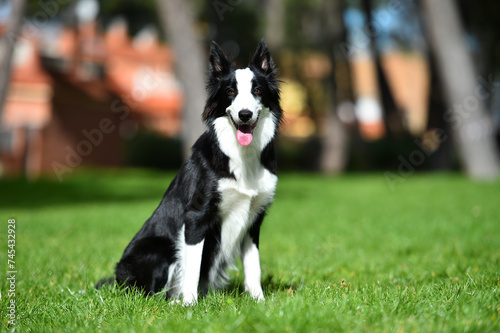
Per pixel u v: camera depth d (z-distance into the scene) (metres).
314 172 26.12
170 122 27.56
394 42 24.97
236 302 3.47
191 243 3.62
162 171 23.42
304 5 22.06
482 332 2.75
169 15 14.31
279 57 22.27
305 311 2.99
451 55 15.76
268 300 3.44
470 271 4.42
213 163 3.63
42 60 22.58
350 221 8.57
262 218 3.91
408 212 9.48
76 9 23.39
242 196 3.67
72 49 24.09
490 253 5.49
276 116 3.91
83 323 3.22
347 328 2.81
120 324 3.13
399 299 3.33
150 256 3.78
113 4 21.69
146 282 3.79
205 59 19.47
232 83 3.70
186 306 3.46
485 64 23.02
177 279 3.78
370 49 24.06
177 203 3.78
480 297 3.30
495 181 14.74
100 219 8.52
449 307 3.19
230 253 3.90
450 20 15.66
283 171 27.00
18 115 21.94
